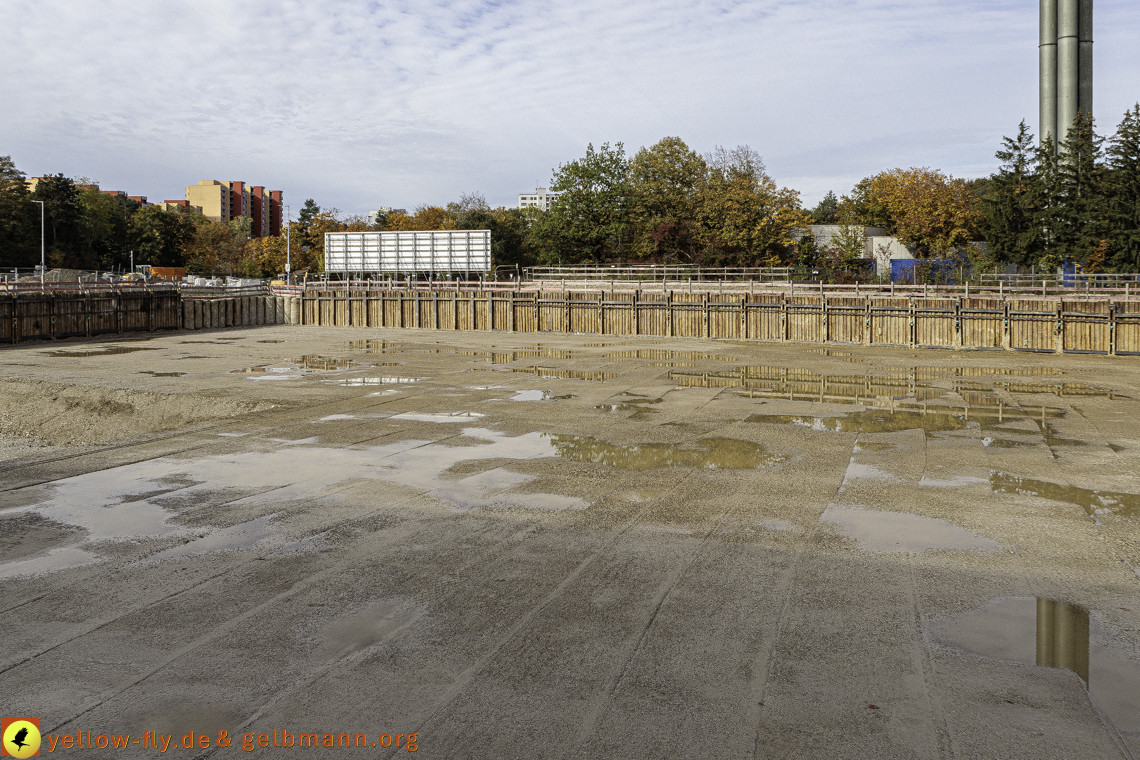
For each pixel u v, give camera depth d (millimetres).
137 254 135375
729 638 8398
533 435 20125
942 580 10086
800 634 8500
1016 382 31125
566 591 9719
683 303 56781
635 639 8375
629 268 76000
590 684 7434
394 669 7738
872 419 22516
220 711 7004
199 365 39250
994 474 15914
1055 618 8930
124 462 16844
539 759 6254
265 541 11633
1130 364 38250
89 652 8109
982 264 68562
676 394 27672
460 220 115188
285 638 8430
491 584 9961
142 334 62469
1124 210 62125
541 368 36312
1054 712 6922
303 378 33281
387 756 6297
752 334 54719
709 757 6262
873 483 15172
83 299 58500
